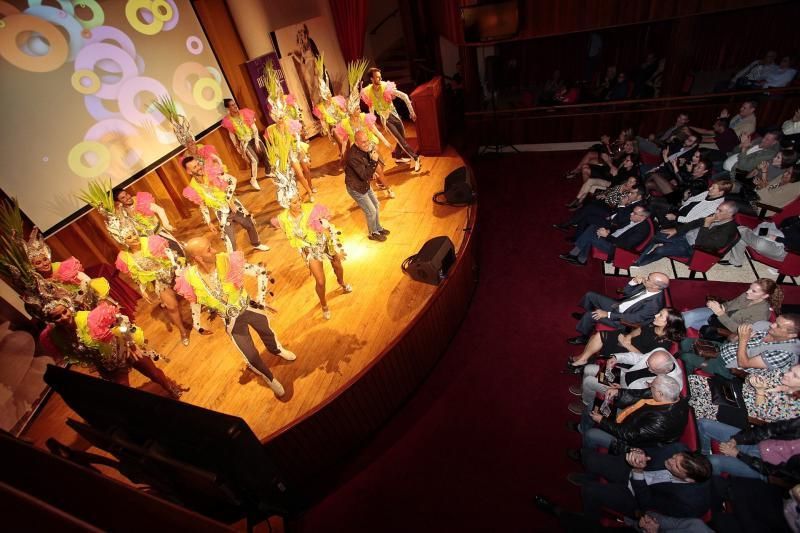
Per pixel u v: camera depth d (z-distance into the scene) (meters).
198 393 4.09
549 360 4.55
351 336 4.37
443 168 6.95
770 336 3.18
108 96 5.65
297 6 8.42
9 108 4.71
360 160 4.96
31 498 0.49
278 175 4.13
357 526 3.60
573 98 8.82
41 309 3.30
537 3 7.00
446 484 3.74
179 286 3.43
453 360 4.79
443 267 4.71
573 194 7.10
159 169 6.43
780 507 2.68
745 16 8.48
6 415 4.17
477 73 8.36
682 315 3.77
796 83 7.11
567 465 3.69
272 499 2.81
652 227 4.91
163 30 6.35
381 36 11.05
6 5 4.66
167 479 2.57
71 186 5.29
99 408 2.59
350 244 5.63
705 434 3.27
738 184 5.26
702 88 8.76
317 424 3.74
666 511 2.82
